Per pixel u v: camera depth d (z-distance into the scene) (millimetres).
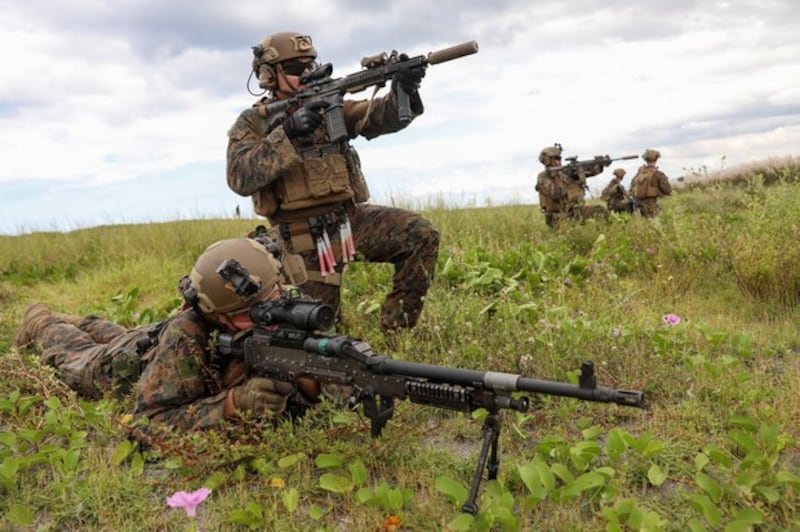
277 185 4695
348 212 5113
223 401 3617
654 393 4223
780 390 4094
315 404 3873
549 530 2852
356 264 7086
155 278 9867
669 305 6273
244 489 3289
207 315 3693
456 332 5332
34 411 4352
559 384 2607
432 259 5254
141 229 13367
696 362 4297
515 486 3227
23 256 11867
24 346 5332
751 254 6508
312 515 2988
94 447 3809
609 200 14242
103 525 3189
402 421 3766
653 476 3064
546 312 5648
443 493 3035
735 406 3863
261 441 3590
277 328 3486
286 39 4684
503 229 11266
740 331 5398
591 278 7168
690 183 15102
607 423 3922
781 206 7266
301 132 4469
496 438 2973
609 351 4676
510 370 4594
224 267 3504
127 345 4566
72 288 9891
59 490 3357
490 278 6918
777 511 2869
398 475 3357
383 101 4664
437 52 4168
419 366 2949
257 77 4793
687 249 7711
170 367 3725
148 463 3746
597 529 2799
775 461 3059
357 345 3172
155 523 3156
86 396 4828
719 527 2812
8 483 3430
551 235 10602
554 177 12117
